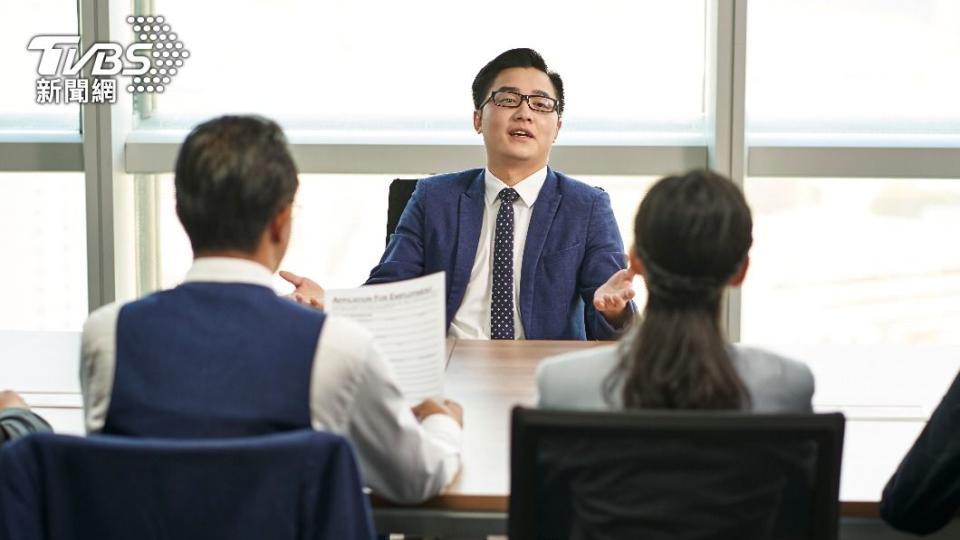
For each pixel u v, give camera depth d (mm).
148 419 1526
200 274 1609
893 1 4441
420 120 4535
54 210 4574
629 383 1536
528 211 3229
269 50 4504
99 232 4434
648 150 4445
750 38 4438
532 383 2480
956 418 1697
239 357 1545
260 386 1537
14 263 4609
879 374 2668
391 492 1733
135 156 4480
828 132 4500
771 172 4426
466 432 2100
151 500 1425
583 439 1449
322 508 1442
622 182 4582
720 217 1522
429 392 2084
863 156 4402
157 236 4684
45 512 1442
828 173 4426
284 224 1650
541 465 1491
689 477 1443
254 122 1630
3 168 4445
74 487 1437
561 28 4484
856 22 4457
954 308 4652
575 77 4516
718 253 1522
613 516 1469
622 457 1442
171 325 1569
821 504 1466
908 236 4613
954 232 4602
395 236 3293
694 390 1512
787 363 1600
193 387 1533
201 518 1429
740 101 4301
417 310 2127
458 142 4434
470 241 3189
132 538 1441
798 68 4488
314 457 1431
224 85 4527
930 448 1714
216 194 1573
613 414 1419
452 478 1838
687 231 1517
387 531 1803
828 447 1433
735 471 1439
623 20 4484
